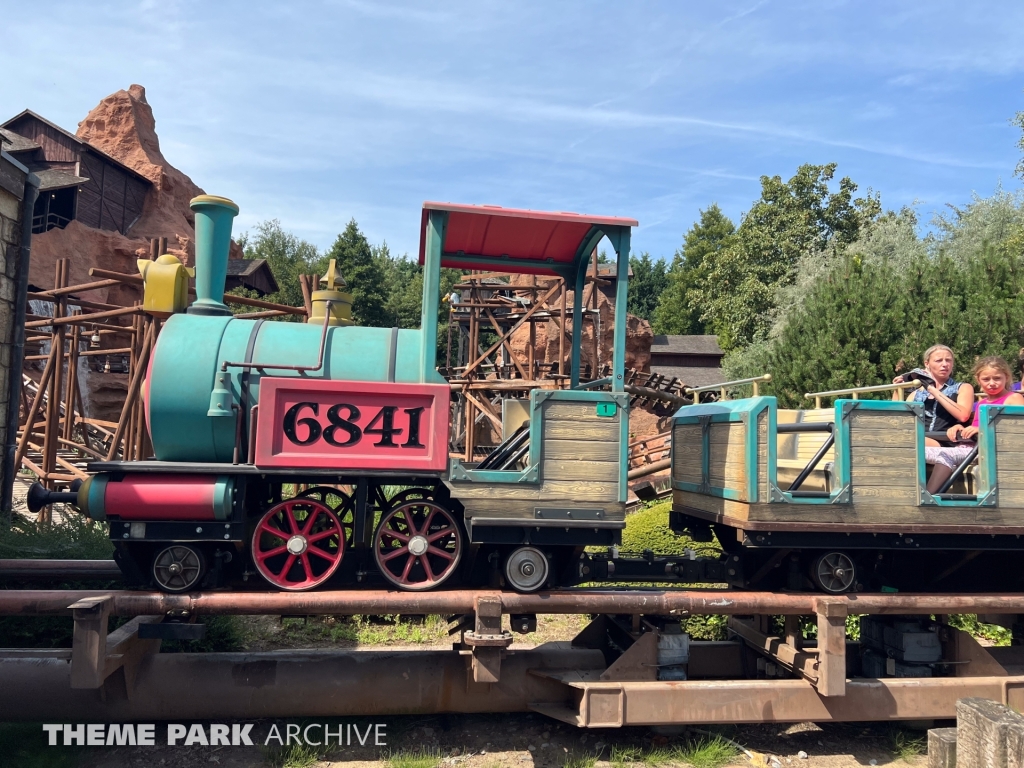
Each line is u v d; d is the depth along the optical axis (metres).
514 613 3.83
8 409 6.28
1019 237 15.43
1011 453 4.09
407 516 3.88
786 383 11.09
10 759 3.54
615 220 3.92
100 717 3.78
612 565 4.32
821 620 3.91
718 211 53.38
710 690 3.82
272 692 3.86
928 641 4.37
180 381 3.79
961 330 9.31
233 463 3.73
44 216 24.80
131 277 7.73
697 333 50.00
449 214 3.95
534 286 15.58
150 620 3.79
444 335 32.19
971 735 3.07
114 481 3.60
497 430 12.19
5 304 6.24
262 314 7.61
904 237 19.19
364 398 3.74
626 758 3.88
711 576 4.47
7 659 3.70
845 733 4.36
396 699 3.94
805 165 32.44
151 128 33.56
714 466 4.32
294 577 4.07
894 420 4.00
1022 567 4.62
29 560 4.47
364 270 38.16
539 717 4.36
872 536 3.99
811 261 22.03
